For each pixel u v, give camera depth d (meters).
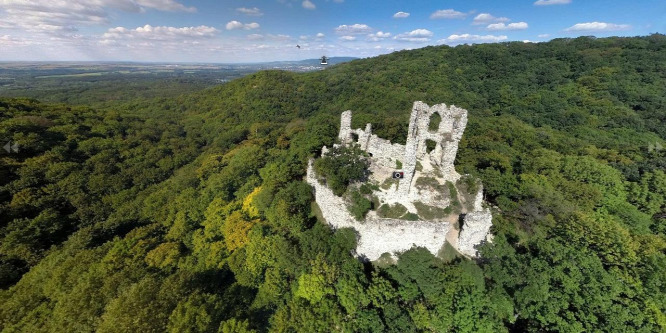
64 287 30.25
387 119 57.03
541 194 35.06
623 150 61.31
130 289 27.20
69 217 46.19
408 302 25.64
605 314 23.94
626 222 38.53
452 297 24.69
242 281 30.30
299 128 66.62
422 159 36.94
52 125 68.62
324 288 25.91
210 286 30.83
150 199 50.25
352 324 24.28
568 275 26.12
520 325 27.05
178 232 39.69
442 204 31.42
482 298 24.72
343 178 31.25
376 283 25.89
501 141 59.91
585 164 46.62
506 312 25.19
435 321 23.78
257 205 38.53
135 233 39.34
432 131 37.25
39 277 33.28
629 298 26.03
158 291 26.55
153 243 37.38
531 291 24.70
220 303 26.19
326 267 26.70
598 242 29.95
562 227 32.31
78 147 64.62
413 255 27.00
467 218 28.50
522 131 68.12
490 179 36.25
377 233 29.05
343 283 25.72
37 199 45.62
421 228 28.14
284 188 37.12
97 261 33.28
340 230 30.61
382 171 34.09
